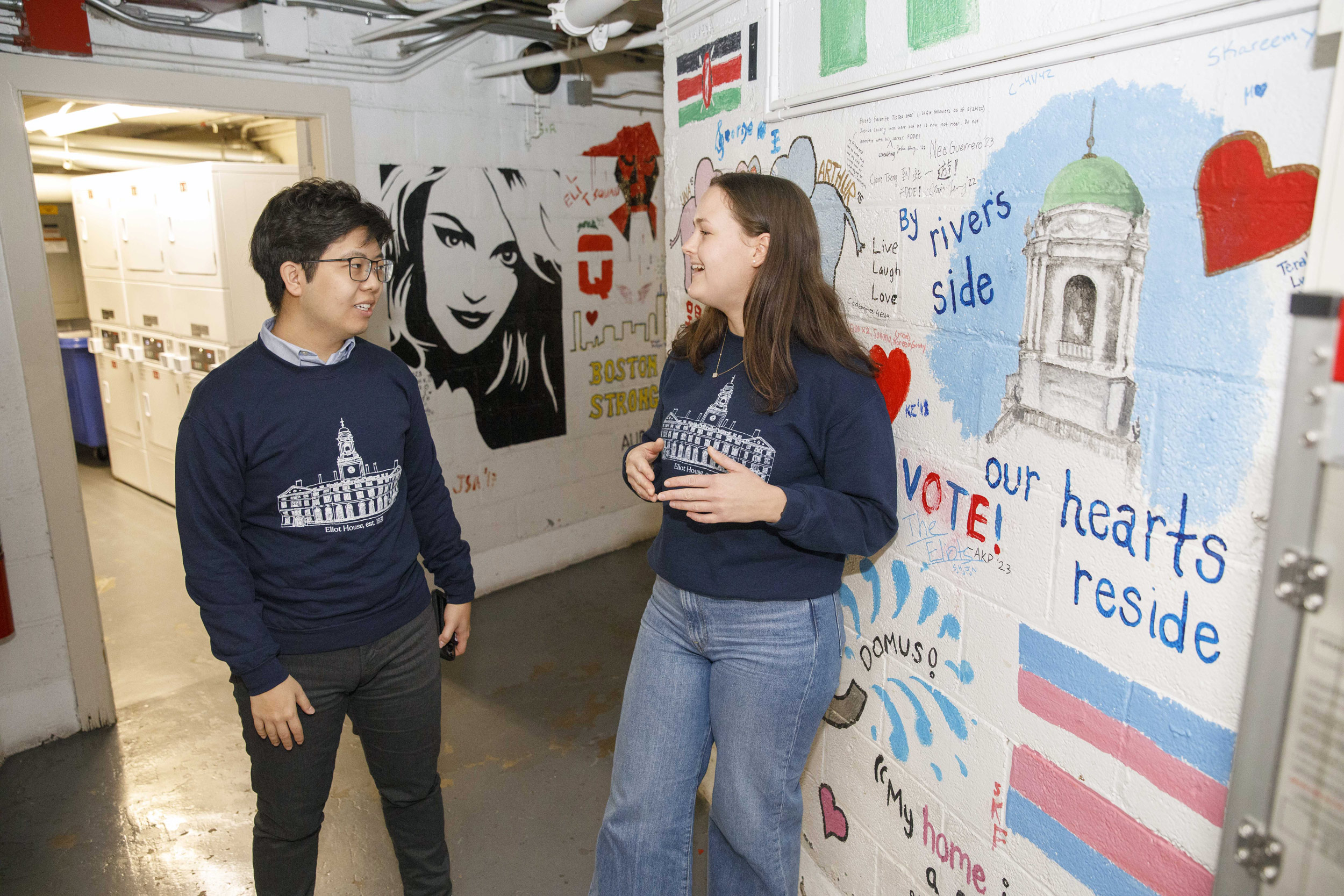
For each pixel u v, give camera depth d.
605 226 4.08
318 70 2.99
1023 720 1.26
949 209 1.30
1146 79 0.98
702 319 1.57
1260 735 0.81
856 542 1.32
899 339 1.45
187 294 4.34
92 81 2.48
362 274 1.47
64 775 2.52
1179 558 1.00
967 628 1.36
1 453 2.47
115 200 4.74
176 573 4.06
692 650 1.52
